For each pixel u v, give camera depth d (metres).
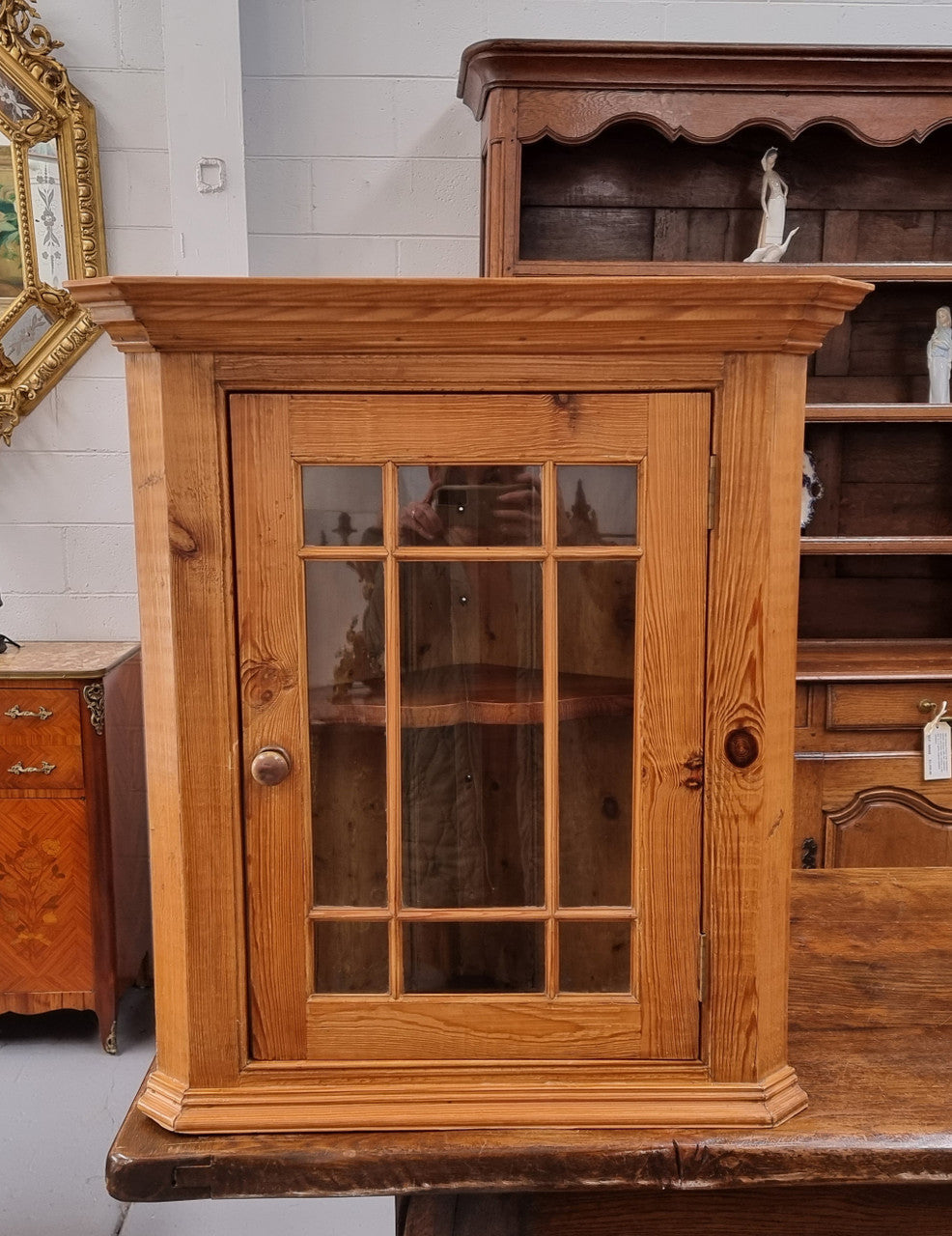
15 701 2.19
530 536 0.80
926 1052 0.90
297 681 0.80
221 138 2.46
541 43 2.13
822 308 0.76
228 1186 0.77
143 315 0.74
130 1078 2.20
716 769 0.81
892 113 2.24
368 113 2.61
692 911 0.83
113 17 2.45
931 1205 0.86
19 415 2.56
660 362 0.78
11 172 2.45
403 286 0.72
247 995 0.83
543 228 2.53
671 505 0.79
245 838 0.82
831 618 2.74
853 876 1.30
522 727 0.82
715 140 2.23
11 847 2.23
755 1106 0.81
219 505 0.78
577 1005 0.83
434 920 0.83
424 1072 0.83
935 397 2.45
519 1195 0.88
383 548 0.80
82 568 2.66
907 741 2.37
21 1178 1.87
